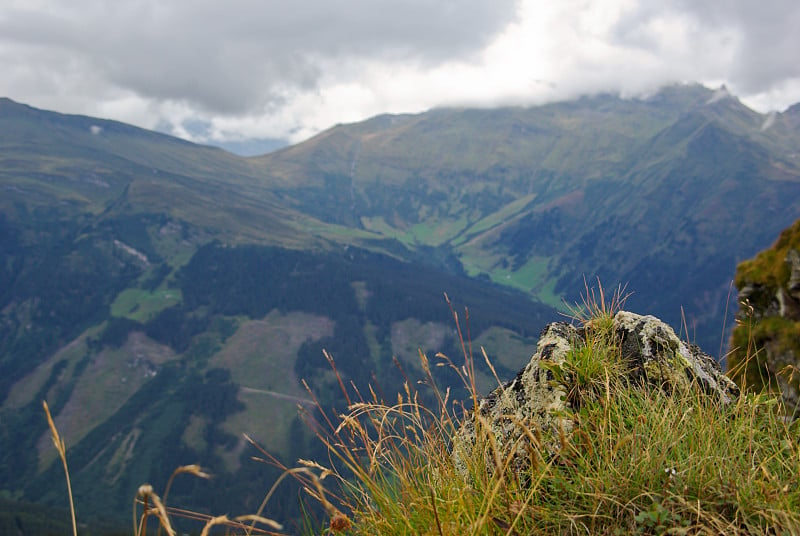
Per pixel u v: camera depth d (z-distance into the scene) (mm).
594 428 3809
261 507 2453
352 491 3471
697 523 2986
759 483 3215
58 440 2201
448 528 3152
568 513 3273
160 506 2002
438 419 3705
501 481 2957
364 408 3539
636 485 3336
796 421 3861
